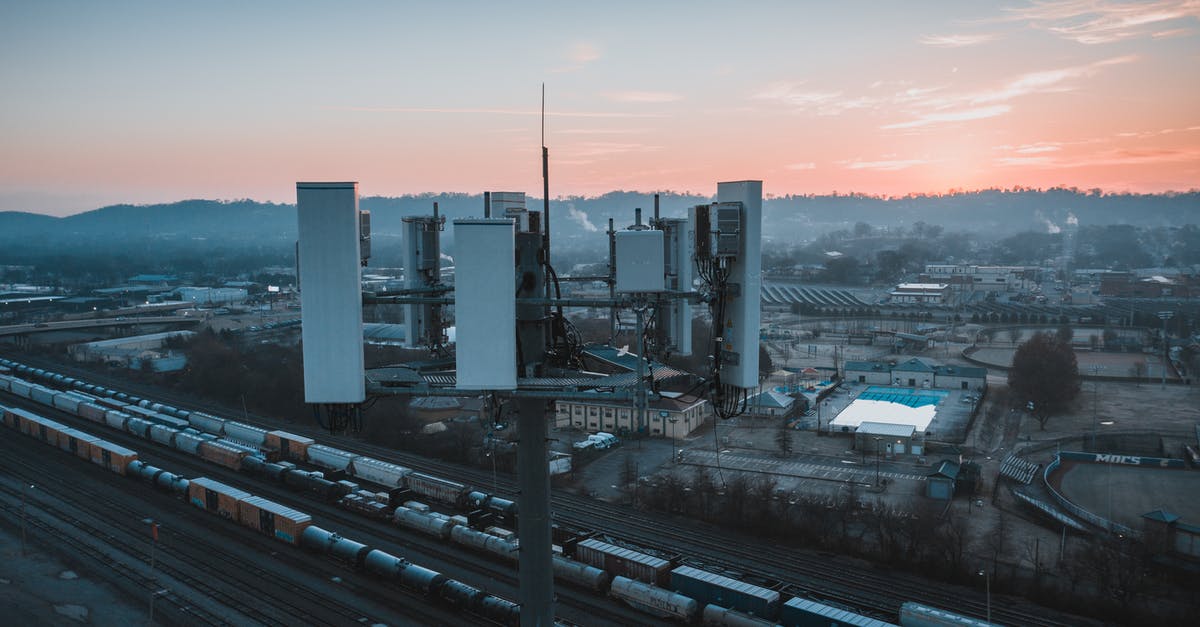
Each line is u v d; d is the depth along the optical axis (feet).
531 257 56.75
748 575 139.44
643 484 199.62
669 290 56.90
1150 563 151.64
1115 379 340.59
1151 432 258.37
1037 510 181.37
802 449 241.76
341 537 160.45
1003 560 155.74
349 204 49.49
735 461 228.43
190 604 138.21
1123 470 220.64
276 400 295.89
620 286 52.60
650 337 60.39
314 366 50.37
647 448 242.78
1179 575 146.20
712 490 190.39
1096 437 249.96
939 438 250.98
